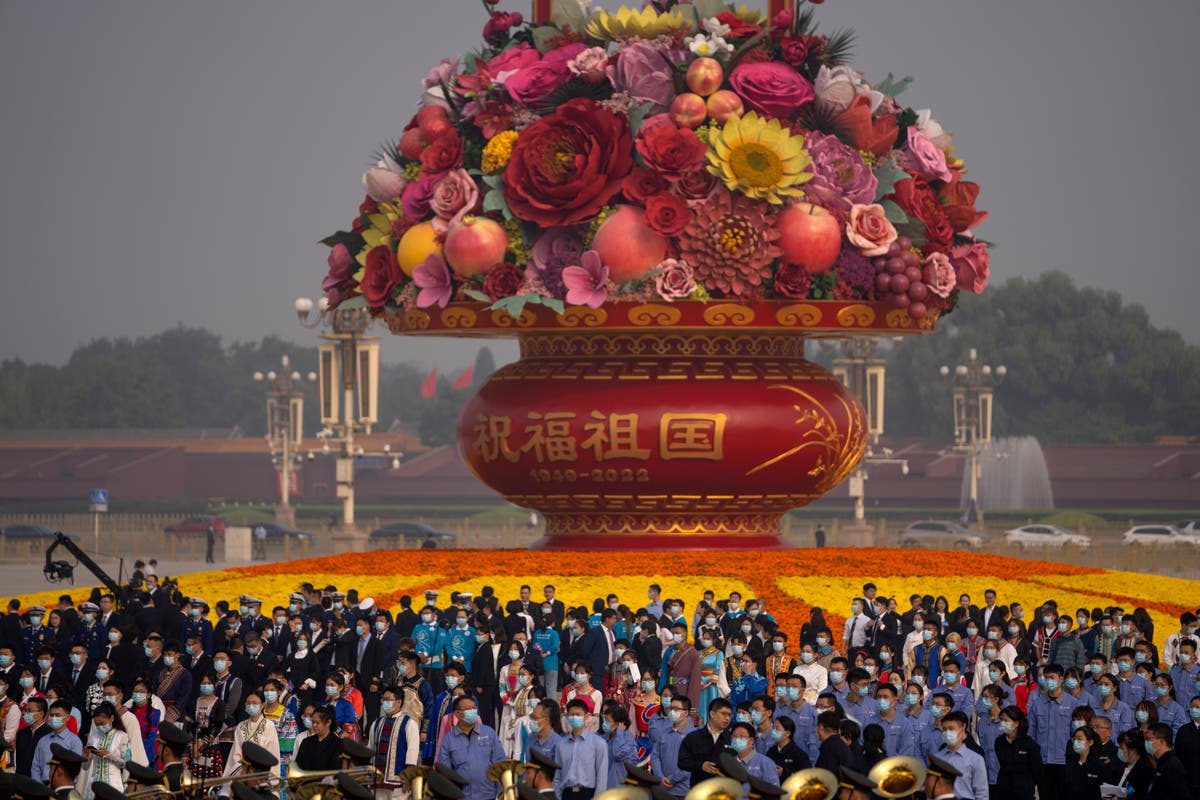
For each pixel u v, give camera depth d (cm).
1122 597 5859
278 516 16200
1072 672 3594
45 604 5838
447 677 3734
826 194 5838
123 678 4206
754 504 6159
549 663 4456
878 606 4750
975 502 15475
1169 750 3084
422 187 6072
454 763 3216
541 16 6438
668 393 5969
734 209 5744
